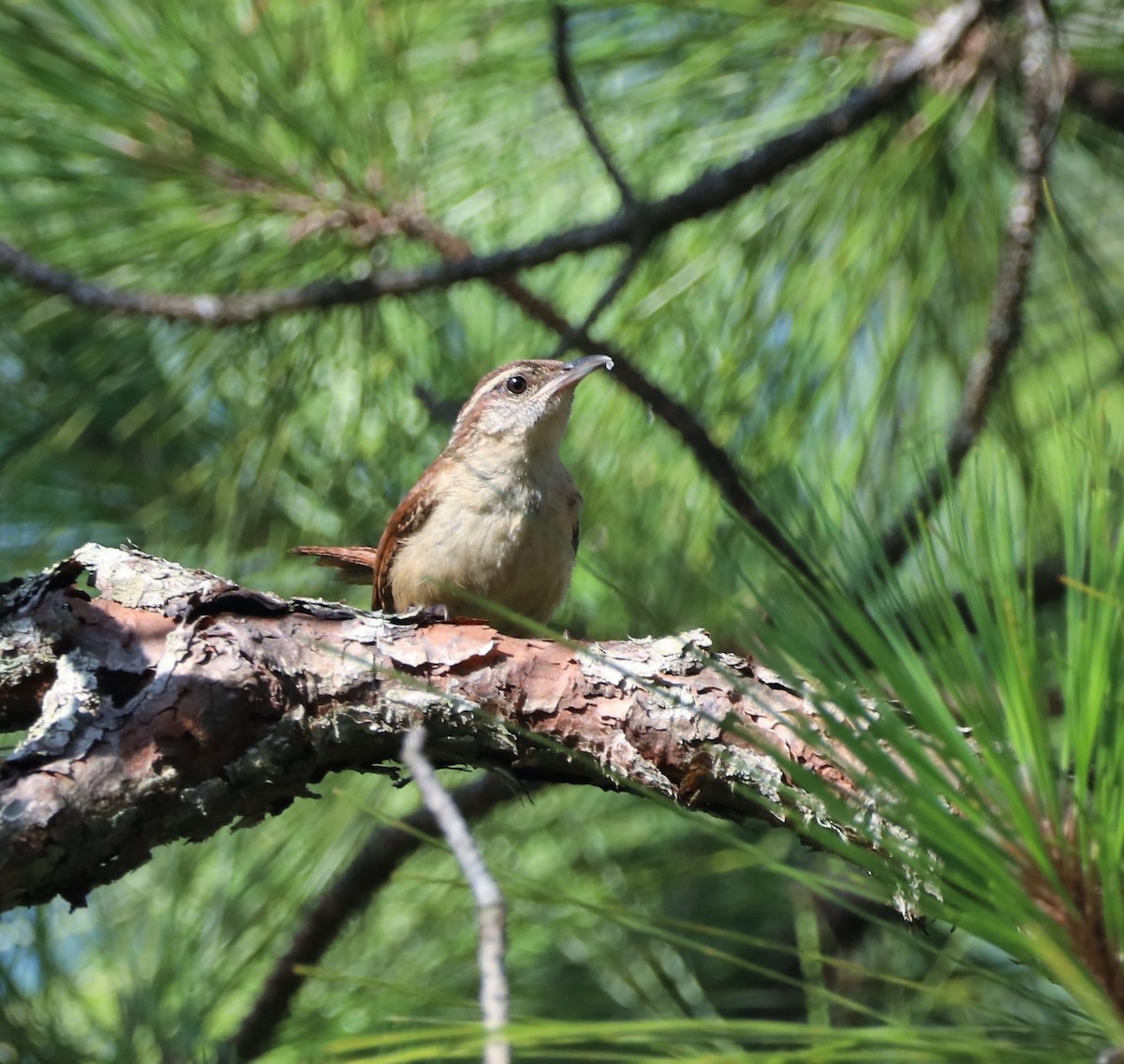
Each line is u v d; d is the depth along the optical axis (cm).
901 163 758
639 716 545
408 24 742
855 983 800
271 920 817
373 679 550
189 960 758
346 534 879
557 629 882
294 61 740
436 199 788
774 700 544
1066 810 354
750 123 793
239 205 747
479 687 555
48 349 825
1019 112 782
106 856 512
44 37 689
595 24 769
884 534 673
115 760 513
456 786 953
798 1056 314
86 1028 729
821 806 435
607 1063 566
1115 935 332
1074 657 360
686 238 805
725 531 770
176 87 731
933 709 360
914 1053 318
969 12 730
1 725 562
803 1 755
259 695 538
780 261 788
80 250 750
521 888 362
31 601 559
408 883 895
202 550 859
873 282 782
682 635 573
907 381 808
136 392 855
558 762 558
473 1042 283
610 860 898
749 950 857
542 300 772
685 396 816
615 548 828
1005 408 762
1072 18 754
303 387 798
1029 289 799
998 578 372
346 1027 794
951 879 346
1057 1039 340
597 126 786
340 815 845
